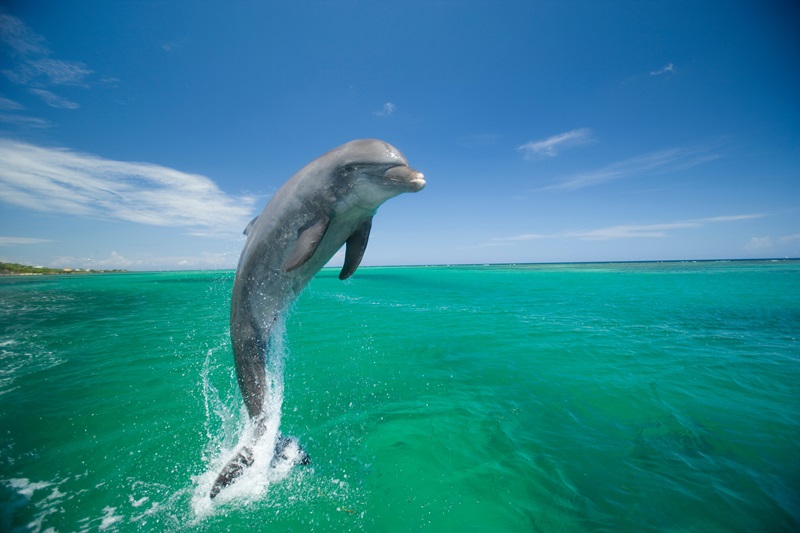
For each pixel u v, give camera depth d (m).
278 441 4.50
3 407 5.73
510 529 3.31
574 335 10.68
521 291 24.31
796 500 3.62
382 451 4.59
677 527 3.30
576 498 3.70
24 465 4.23
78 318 14.67
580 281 32.53
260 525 3.37
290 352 9.02
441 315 14.45
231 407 5.87
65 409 5.69
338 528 3.34
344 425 5.26
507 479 4.02
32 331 11.91
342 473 4.15
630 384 6.67
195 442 4.78
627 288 24.94
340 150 3.93
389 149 3.88
